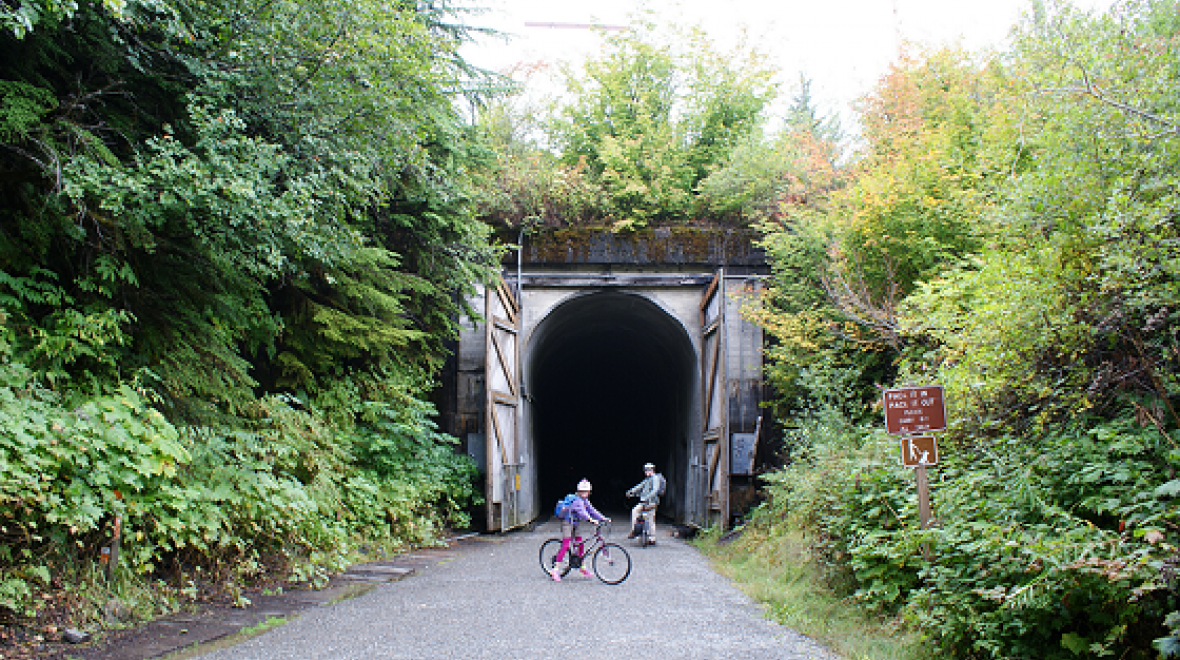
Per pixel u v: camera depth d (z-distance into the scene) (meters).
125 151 7.00
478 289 15.90
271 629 5.84
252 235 6.70
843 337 11.49
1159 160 5.32
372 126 7.77
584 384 33.97
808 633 6.00
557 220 16.91
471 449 15.46
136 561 5.95
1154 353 5.10
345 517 9.91
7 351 5.79
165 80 6.95
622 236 16.45
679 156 19.11
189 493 6.55
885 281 10.88
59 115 6.23
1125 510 4.25
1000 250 6.70
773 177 16.45
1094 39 6.18
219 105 6.86
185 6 6.25
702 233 16.47
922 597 5.10
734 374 15.74
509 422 15.53
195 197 5.90
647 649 5.48
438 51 8.24
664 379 24.48
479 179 13.67
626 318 20.83
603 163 19.42
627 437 35.19
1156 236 4.92
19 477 5.06
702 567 10.37
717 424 15.18
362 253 10.05
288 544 8.02
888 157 11.74
